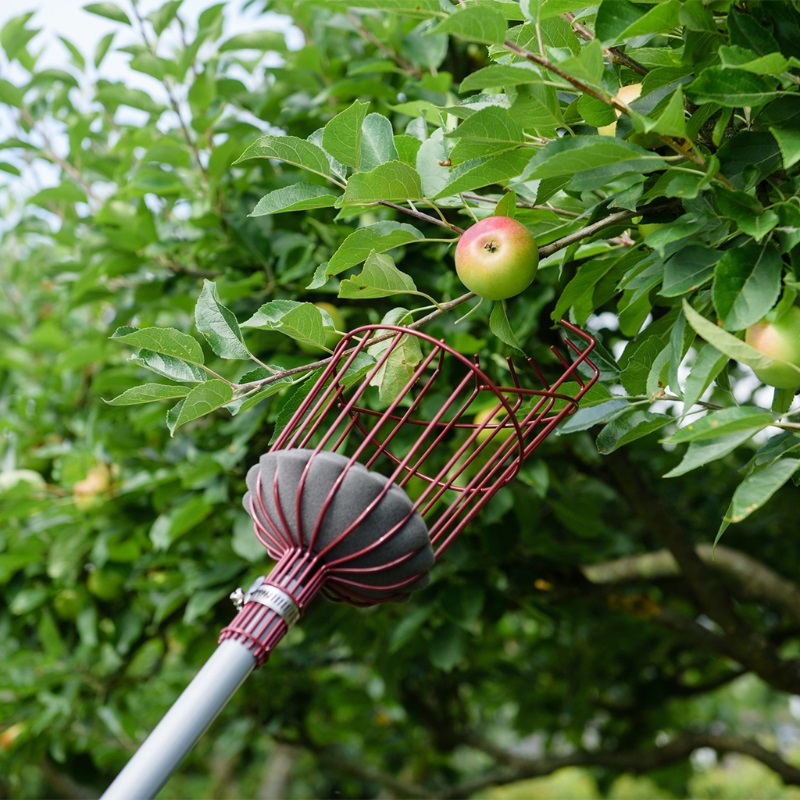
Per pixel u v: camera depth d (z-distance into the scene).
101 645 2.33
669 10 1.05
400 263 1.69
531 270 1.11
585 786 6.77
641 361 1.18
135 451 2.05
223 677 0.98
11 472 2.16
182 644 2.59
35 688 2.19
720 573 2.47
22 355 2.65
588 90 1.05
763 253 1.02
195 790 5.36
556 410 1.22
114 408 2.09
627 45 1.15
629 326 1.33
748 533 2.55
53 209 2.27
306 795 4.98
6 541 2.27
